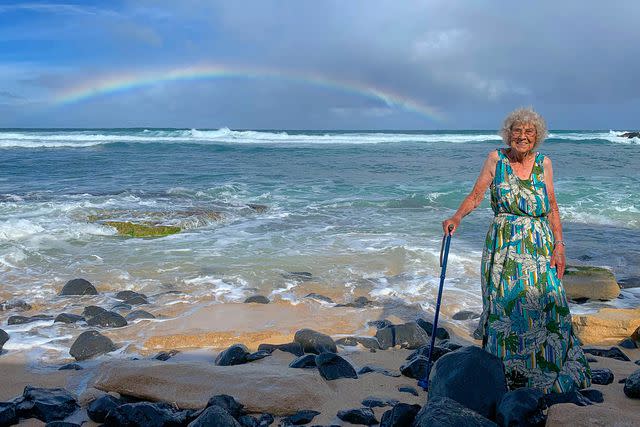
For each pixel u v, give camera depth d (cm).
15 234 1139
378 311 704
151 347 578
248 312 684
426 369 480
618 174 2384
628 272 942
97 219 1291
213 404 409
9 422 405
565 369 429
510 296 432
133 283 848
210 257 996
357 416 406
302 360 502
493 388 395
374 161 3011
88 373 505
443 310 718
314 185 2014
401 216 1419
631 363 525
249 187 1948
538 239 434
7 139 4375
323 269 916
